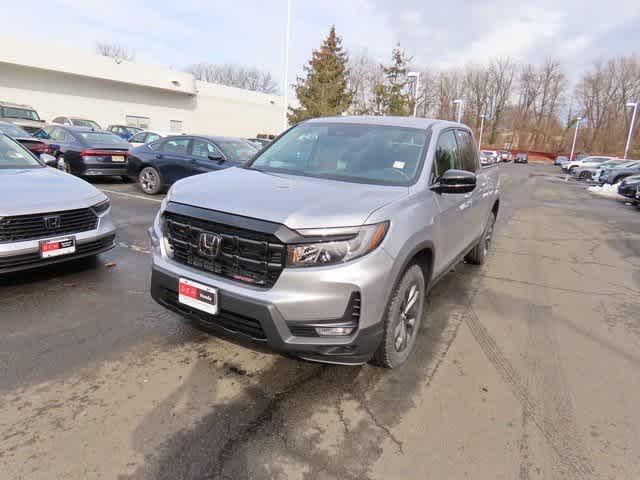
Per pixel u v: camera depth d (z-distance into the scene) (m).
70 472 2.00
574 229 9.48
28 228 3.87
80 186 4.64
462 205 3.92
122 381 2.74
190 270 2.69
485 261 6.22
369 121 3.97
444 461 2.21
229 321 2.57
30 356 2.96
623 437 2.48
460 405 2.70
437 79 75.62
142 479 1.99
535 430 2.50
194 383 2.77
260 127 44.44
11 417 2.35
